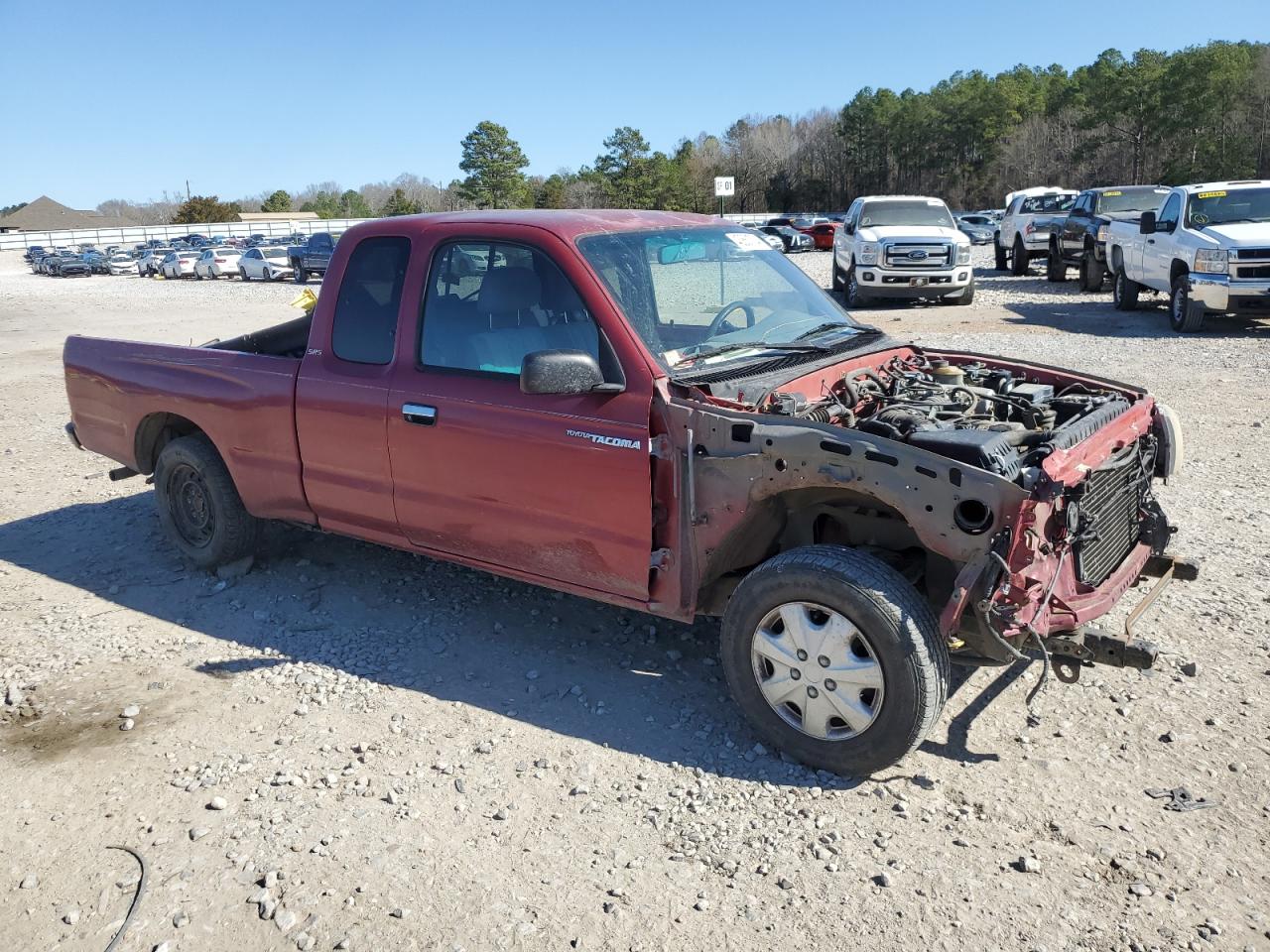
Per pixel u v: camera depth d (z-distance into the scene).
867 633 3.41
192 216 109.25
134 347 5.79
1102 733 3.85
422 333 4.46
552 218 4.29
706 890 3.06
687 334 4.19
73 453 8.98
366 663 4.59
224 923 2.97
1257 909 2.92
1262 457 7.46
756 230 5.23
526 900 3.03
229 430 5.24
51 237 79.25
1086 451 3.65
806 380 4.05
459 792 3.58
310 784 3.65
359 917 2.97
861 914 2.94
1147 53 92.00
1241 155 85.62
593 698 4.24
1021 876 3.08
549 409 4.00
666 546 3.90
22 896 3.12
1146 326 14.97
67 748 3.95
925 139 113.06
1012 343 13.41
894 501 3.37
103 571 5.88
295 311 23.52
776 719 3.71
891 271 18.36
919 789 3.54
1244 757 3.66
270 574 5.70
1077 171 98.88
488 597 5.32
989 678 4.29
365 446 4.64
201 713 4.18
